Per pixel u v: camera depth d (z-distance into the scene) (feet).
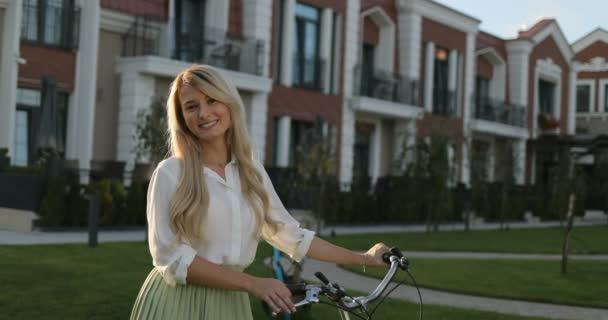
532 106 112.98
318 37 75.41
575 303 27.22
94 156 56.80
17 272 25.67
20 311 20.13
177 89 8.48
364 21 83.87
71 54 55.62
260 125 66.69
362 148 82.43
